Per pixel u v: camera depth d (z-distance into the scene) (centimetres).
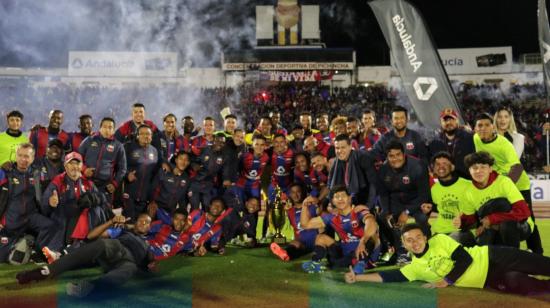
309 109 2991
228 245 812
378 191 658
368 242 619
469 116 2859
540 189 1570
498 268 485
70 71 3094
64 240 666
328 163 779
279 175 838
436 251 491
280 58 3061
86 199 654
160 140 866
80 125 863
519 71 2991
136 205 809
